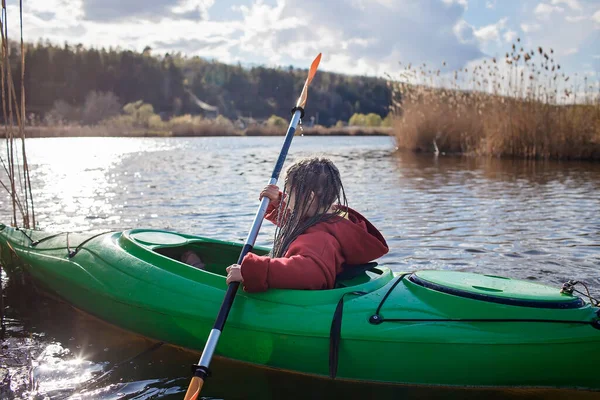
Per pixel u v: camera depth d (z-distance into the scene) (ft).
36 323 10.32
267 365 8.41
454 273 8.80
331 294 8.25
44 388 7.91
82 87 161.68
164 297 9.21
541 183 29.35
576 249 14.98
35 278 11.82
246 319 8.36
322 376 8.11
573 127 43.86
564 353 7.42
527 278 12.47
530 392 7.70
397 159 47.19
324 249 8.31
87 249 11.19
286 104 217.56
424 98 55.62
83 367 8.55
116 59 169.99
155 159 48.70
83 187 27.89
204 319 8.66
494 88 47.06
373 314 7.98
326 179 8.54
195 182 30.17
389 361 7.81
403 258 14.16
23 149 13.74
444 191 26.45
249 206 21.89
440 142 54.13
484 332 7.58
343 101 258.16
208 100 180.96
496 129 47.09
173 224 18.25
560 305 7.59
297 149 67.62
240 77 203.72
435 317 7.83
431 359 7.70
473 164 41.14
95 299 10.23
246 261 8.17
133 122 143.95
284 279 8.16
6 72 13.26
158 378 8.21
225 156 53.57
